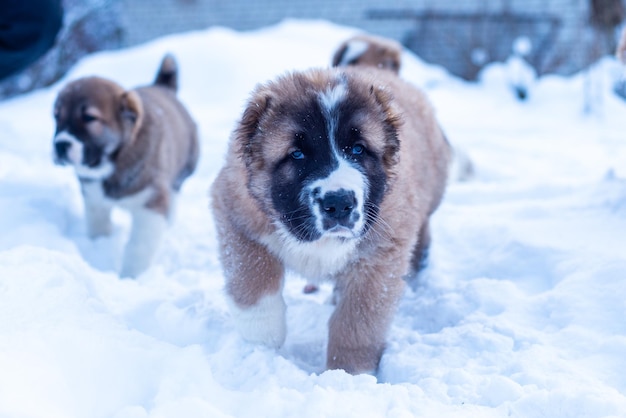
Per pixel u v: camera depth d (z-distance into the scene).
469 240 1.64
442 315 1.37
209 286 1.51
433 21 6.23
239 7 6.52
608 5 4.53
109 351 1.12
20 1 1.89
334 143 1.17
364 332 1.23
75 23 5.21
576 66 5.86
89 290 1.36
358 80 1.23
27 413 0.96
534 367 1.15
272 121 1.19
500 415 1.06
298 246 1.22
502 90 5.25
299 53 4.68
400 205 1.23
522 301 1.33
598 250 1.43
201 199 2.21
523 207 1.76
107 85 1.82
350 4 6.36
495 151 3.03
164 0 6.48
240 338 1.25
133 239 1.76
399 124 1.23
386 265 1.23
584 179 2.12
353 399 1.08
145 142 1.80
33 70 5.03
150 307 1.34
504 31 6.04
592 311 1.27
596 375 1.14
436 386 1.13
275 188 1.19
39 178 2.07
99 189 1.80
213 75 4.34
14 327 1.14
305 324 1.38
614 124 4.03
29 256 1.34
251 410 1.06
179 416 1.02
